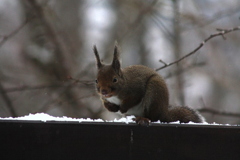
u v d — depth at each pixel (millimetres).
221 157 5113
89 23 18484
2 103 14141
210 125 5180
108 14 18906
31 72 15023
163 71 16516
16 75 15484
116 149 4938
